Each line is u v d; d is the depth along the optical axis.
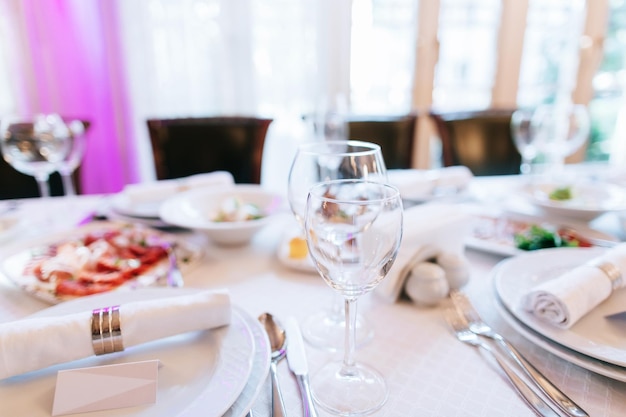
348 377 0.41
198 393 0.36
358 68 2.44
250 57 2.29
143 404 0.35
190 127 1.45
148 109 2.25
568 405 0.38
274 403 0.38
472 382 0.42
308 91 2.39
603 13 2.54
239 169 1.49
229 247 0.78
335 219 0.47
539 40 2.58
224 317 0.44
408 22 2.43
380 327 0.52
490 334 0.49
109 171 2.25
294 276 0.66
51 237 0.75
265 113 2.40
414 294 0.56
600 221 0.93
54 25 2.03
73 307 0.48
